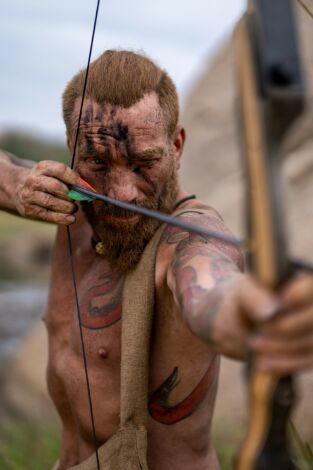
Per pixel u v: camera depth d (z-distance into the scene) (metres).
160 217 1.36
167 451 1.81
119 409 1.83
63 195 1.77
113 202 1.54
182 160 6.90
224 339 1.00
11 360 6.89
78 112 1.77
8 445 3.82
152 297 1.69
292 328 0.85
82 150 1.75
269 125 0.88
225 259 1.43
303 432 3.53
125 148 1.70
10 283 17.02
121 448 1.71
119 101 1.70
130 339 1.69
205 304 1.13
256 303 0.87
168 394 1.77
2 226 23.80
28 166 2.30
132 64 1.73
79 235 2.03
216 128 6.68
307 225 4.21
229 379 4.32
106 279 1.88
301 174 4.48
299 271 0.88
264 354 0.88
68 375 1.93
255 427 0.95
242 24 0.97
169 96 1.77
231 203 5.34
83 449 1.96
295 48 0.90
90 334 1.87
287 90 0.88
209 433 1.90
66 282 2.01
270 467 0.95
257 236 0.89
